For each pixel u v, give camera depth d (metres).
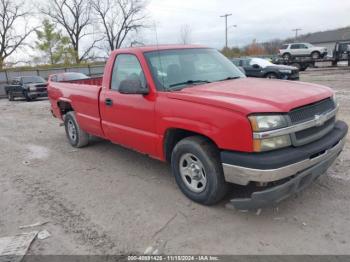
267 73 17.31
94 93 5.34
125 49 4.73
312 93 3.54
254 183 3.46
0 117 13.10
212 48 5.21
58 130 9.20
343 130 3.80
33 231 3.53
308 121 3.24
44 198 4.39
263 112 3.02
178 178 4.02
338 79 18.14
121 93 4.36
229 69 4.86
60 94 6.70
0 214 3.99
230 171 3.25
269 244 3.03
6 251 3.17
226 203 3.81
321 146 3.33
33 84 19.94
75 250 3.14
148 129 4.22
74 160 6.00
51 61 49.69
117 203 4.08
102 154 6.24
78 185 4.77
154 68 4.21
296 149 3.14
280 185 3.10
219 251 2.98
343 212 3.49
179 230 3.36
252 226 3.35
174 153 3.91
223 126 3.21
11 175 5.45
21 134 8.98
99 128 5.45
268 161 2.98
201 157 3.55
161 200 4.06
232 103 3.19
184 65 4.48
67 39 49.91
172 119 3.76
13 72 29.89
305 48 33.16
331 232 3.15
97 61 53.12
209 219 3.53
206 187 3.62
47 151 6.82
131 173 5.10
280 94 3.42
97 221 3.67
